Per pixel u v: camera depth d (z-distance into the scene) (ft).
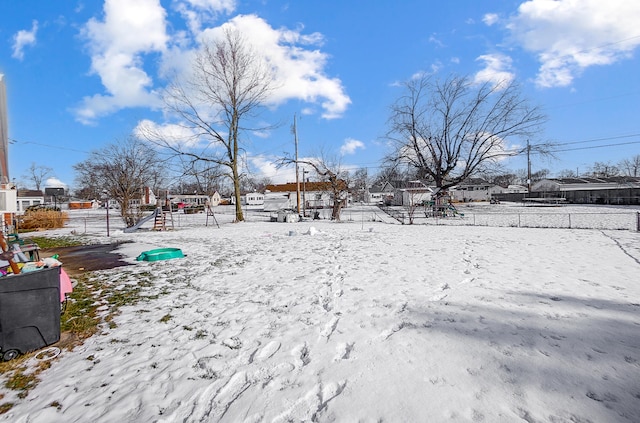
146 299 16.96
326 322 13.17
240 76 83.15
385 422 7.06
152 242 41.68
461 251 30.40
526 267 22.58
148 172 95.71
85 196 155.63
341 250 32.55
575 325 12.03
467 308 14.23
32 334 10.87
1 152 30.68
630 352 9.89
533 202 159.53
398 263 25.11
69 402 8.25
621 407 7.38
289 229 59.36
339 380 8.81
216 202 243.60
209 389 8.68
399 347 10.64
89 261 28.32
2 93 19.95
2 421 7.59
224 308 15.29
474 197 213.05
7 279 10.36
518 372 8.89
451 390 8.15
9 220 50.34
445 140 102.94
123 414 7.75
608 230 46.44
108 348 11.27
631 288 16.89
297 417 7.41
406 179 162.61
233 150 85.10
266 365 9.83
